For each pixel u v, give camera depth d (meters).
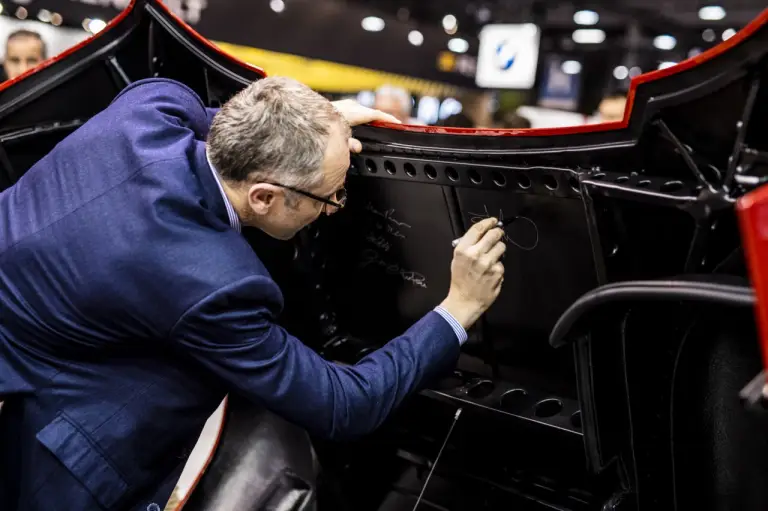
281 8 7.41
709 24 10.88
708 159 0.91
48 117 1.60
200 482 1.48
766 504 0.93
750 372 0.90
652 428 1.03
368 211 1.41
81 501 1.19
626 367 0.98
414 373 1.18
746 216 0.49
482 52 8.80
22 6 4.10
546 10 11.16
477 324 1.36
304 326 1.58
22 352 1.22
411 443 1.47
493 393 1.33
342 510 1.53
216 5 6.53
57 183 1.21
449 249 1.35
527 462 1.31
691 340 0.94
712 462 0.98
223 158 1.11
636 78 0.89
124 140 1.19
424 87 10.55
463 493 1.42
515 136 1.04
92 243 1.11
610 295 0.85
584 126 0.97
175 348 1.13
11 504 1.31
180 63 1.53
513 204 1.17
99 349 1.17
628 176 0.96
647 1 10.11
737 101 0.83
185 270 1.06
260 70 1.41
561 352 1.28
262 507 1.43
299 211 1.16
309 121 1.08
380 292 1.51
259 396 1.13
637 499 1.07
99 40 1.52
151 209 1.08
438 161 1.14
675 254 1.00
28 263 1.17
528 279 1.25
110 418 1.20
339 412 1.14
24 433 1.23
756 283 0.50
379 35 9.25
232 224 1.19
